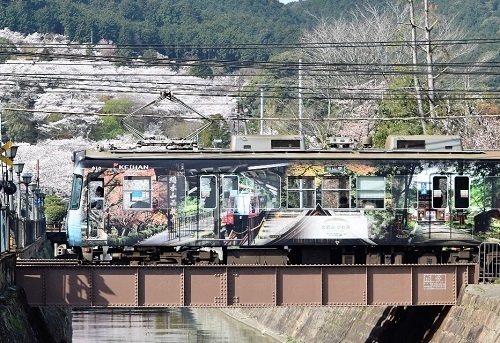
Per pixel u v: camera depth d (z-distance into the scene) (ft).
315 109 279.28
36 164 302.86
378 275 112.16
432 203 122.01
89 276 109.29
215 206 119.85
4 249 113.91
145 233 119.44
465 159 122.31
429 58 199.11
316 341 153.69
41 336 111.65
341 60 265.54
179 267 109.81
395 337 125.29
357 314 143.74
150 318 224.33
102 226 119.55
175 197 119.75
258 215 120.06
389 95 219.61
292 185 120.67
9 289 102.01
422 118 171.83
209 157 119.96
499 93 232.73
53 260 124.47
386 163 121.49
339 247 124.06
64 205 322.14
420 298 112.78
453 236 122.01
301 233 120.57
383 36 267.80
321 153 122.11
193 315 229.04
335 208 120.88
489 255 118.42
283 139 124.36
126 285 109.60
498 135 222.07
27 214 185.98
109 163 119.65
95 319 224.12
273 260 122.52
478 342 102.37
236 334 185.98
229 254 122.21
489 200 122.62
